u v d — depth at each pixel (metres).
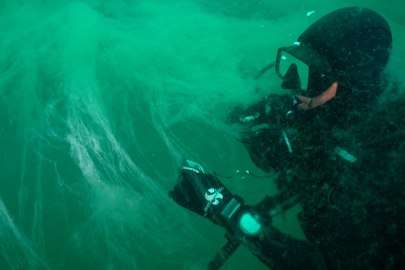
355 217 0.81
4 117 2.51
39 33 3.42
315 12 3.55
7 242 1.87
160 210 2.00
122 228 1.92
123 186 2.05
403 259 0.69
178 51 3.01
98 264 1.80
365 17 1.03
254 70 2.61
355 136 0.88
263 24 3.42
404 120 0.82
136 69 2.82
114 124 2.37
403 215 0.73
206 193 1.22
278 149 1.13
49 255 1.83
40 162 2.18
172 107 2.46
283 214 1.32
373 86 0.91
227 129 2.20
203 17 3.64
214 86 2.48
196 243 1.93
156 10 3.84
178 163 2.15
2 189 2.06
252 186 2.02
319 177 0.95
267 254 1.00
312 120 1.02
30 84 2.75
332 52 1.01
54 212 1.97
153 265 1.82
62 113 2.47
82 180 2.08
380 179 0.79
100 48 3.11
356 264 0.78
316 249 0.92
